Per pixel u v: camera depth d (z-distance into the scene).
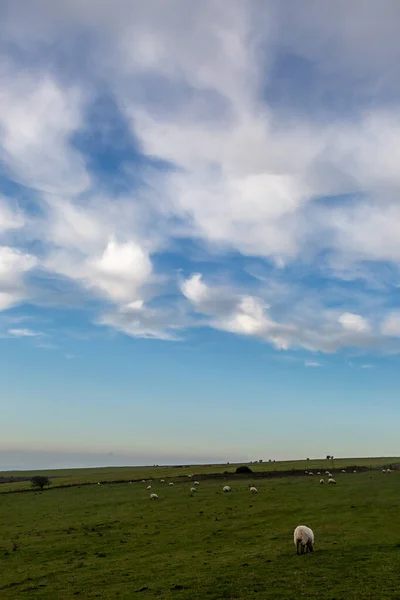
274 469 120.00
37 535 50.88
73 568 36.47
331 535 41.41
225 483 91.12
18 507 73.62
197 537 44.97
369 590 25.31
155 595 27.45
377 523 45.72
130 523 54.38
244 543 41.16
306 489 73.94
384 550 34.47
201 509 61.12
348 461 151.12
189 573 32.03
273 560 33.69
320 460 161.88
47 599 28.84
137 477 119.31
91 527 53.31
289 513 54.31
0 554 42.97
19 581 33.78
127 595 28.03
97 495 82.06
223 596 26.22
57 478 139.88
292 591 26.05
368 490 69.06
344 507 55.78
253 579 29.08
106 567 36.03
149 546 42.56
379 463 137.12
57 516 62.88
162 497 74.75
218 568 32.69
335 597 24.53
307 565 31.52
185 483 94.25
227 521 52.00
